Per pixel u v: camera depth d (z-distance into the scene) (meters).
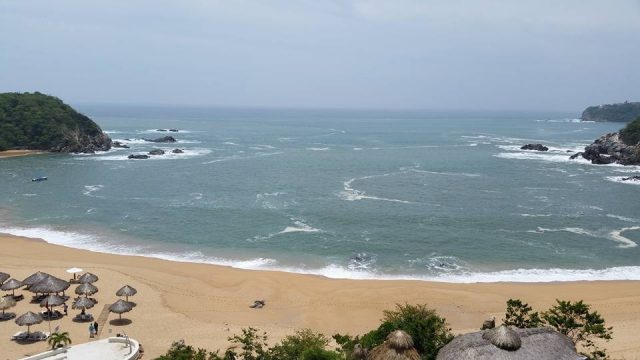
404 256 50.62
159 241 55.12
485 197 76.88
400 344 22.86
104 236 56.81
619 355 30.41
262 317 37.53
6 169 99.69
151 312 37.66
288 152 134.00
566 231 59.38
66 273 44.75
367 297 40.69
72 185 83.94
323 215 65.12
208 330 34.97
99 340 32.34
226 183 86.94
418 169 104.25
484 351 22.72
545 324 30.22
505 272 46.84
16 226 60.28
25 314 32.72
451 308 38.91
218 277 44.78
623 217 65.62
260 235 56.97
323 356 25.19
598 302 40.25
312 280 44.25
